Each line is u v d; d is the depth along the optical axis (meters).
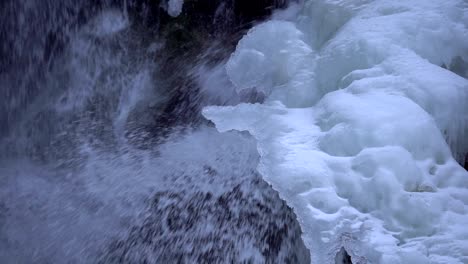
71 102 7.41
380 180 3.91
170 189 5.83
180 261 5.28
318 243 3.81
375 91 4.68
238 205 5.39
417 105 4.39
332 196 3.98
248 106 5.40
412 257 3.49
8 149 7.31
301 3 7.25
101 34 7.59
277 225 5.09
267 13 7.41
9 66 7.66
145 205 5.81
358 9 5.79
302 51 5.77
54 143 7.10
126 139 6.74
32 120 7.43
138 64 7.45
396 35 5.14
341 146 4.32
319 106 4.97
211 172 5.80
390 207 3.83
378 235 3.71
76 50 7.57
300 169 4.21
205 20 7.56
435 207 3.75
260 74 6.08
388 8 5.61
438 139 4.20
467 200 3.87
